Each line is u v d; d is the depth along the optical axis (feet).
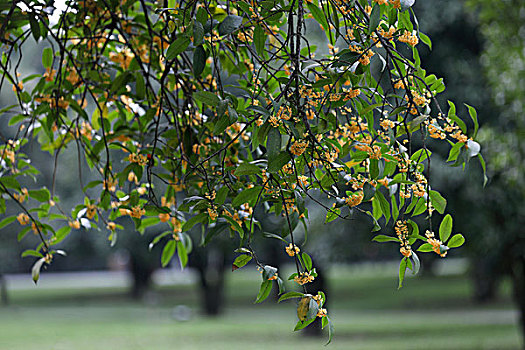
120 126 12.13
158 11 8.43
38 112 11.12
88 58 12.26
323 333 61.46
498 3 27.89
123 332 68.90
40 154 55.36
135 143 13.69
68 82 11.33
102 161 12.64
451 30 34.06
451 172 31.19
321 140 8.32
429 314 82.12
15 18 10.57
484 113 32.71
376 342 55.93
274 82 10.59
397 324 70.23
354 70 8.48
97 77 12.16
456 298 95.61
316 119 8.89
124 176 10.75
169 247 12.82
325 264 42.47
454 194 33.94
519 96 27.63
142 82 11.65
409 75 8.41
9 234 69.36
